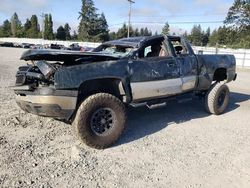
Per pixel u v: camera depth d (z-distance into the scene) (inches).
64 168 166.9
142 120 265.4
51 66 188.1
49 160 175.6
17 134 213.6
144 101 229.9
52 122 242.4
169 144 211.0
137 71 217.0
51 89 183.3
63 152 188.1
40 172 160.6
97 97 192.2
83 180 155.4
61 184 150.2
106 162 178.1
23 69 207.3
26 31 4931.1
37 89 188.1
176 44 263.6
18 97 202.2
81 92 200.2
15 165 166.4
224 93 297.9
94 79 196.1
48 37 4648.1
